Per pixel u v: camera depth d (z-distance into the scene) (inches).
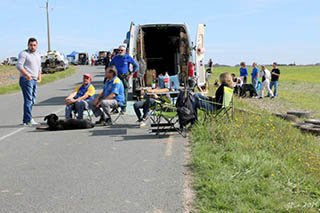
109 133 299.6
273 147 244.7
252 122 323.3
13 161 218.2
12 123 362.6
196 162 198.5
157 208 144.3
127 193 161.3
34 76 344.5
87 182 177.3
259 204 142.0
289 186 168.4
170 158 218.4
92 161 215.0
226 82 305.4
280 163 199.9
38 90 788.0
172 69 549.3
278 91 888.3
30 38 339.9
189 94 281.6
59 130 316.8
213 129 268.5
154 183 173.6
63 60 1572.3
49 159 221.1
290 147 257.4
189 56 466.6
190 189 164.2
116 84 337.4
